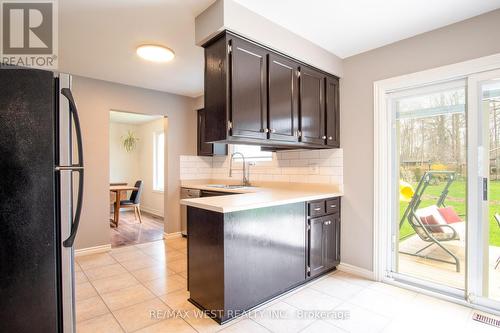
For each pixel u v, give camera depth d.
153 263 3.15
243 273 1.98
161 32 2.35
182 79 3.64
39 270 1.26
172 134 4.40
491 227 2.10
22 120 1.23
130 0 1.88
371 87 2.71
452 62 2.22
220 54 1.99
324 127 2.78
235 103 1.99
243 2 1.93
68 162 1.38
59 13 2.02
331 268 2.85
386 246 2.64
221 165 4.57
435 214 2.48
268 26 2.14
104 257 3.37
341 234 2.91
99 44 2.55
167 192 4.34
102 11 2.01
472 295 2.13
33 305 1.25
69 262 1.37
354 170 2.82
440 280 2.44
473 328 1.84
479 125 2.14
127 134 7.26
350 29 2.32
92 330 1.82
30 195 1.24
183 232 4.41
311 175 3.16
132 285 2.54
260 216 2.09
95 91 3.60
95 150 3.58
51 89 1.29
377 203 2.64
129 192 6.97
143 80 3.68
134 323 1.90
